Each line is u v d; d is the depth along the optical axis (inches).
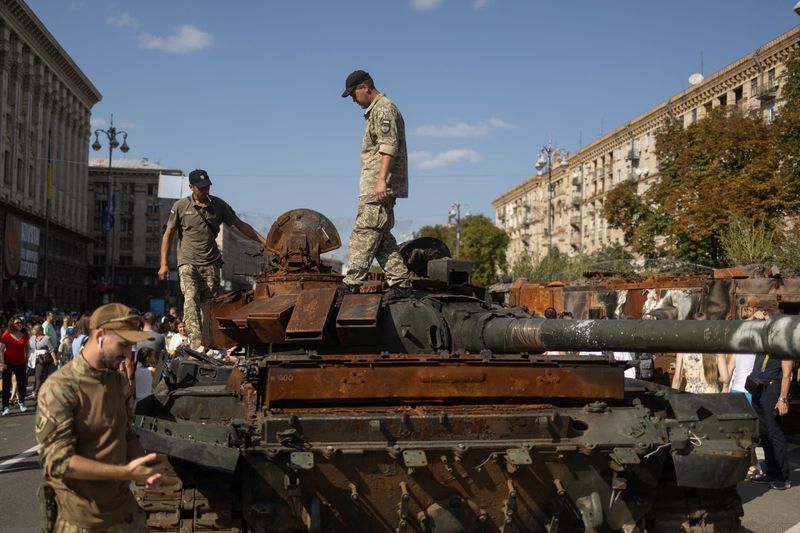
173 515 257.0
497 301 392.5
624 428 267.1
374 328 304.7
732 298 749.3
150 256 4350.4
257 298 372.8
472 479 256.5
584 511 262.1
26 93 2509.8
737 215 1322.6
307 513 251.9
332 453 246.7
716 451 262.8
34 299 2556.6
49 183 2338.8
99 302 4227.4
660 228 1664.6
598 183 2918.3
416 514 258.4
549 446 255.9
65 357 910.4
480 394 274.8
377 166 381.1
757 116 1483.8
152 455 197.2
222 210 491.8
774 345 191.9
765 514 398.3
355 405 273.4
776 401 456.4
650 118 2444.6
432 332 319.6
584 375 282.8
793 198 1347.2
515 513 263.4
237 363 337.7
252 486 249.3
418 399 273.0
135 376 550.3
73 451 197.2
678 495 279.9
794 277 712.4
